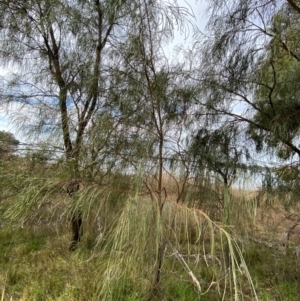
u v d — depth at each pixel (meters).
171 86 2.35
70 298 2.44
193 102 2.59
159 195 1.98
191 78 2.56
